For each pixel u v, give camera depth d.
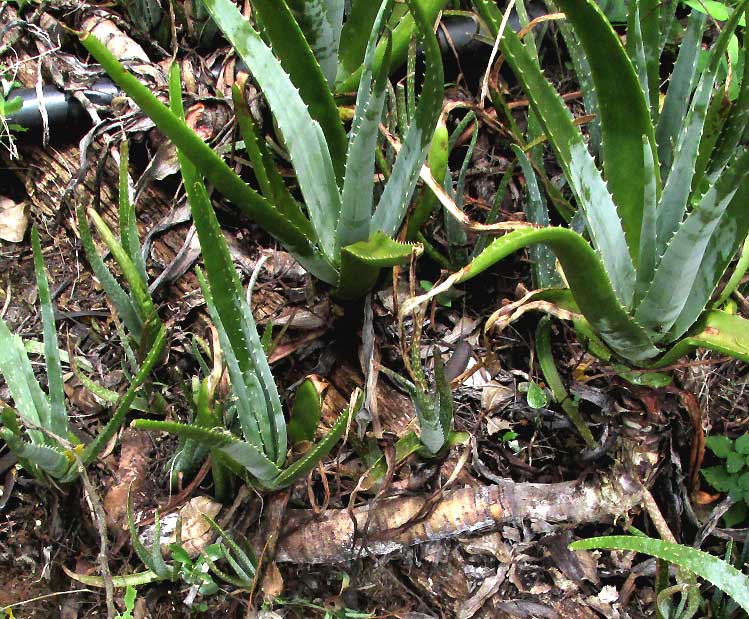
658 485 1.31
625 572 1.28
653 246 1.15
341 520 1.23
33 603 1.22
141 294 1.23
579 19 1.02
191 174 1.12
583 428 1.29
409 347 1.35
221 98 1.43
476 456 1.27
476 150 1.49
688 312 1.18
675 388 1.25
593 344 1.25
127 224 1.24
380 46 1.30
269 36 1.13
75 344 1.35
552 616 1.26
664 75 1.59
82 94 1.42
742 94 1.15
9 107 1.37
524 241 0.98
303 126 1.13
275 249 1.41
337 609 1.22
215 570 1.19
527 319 1.38
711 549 1.31
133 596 1.13
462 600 1.26
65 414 1.20
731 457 1.29
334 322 1.33
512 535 1.28
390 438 1.27
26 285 1.41
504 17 1.03
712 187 1.02
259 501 1.24
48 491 1.26
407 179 1.16
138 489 1.27
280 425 1.15
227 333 1.08
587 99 1.33
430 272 1.43
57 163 1.45
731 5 1.48
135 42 1.52
